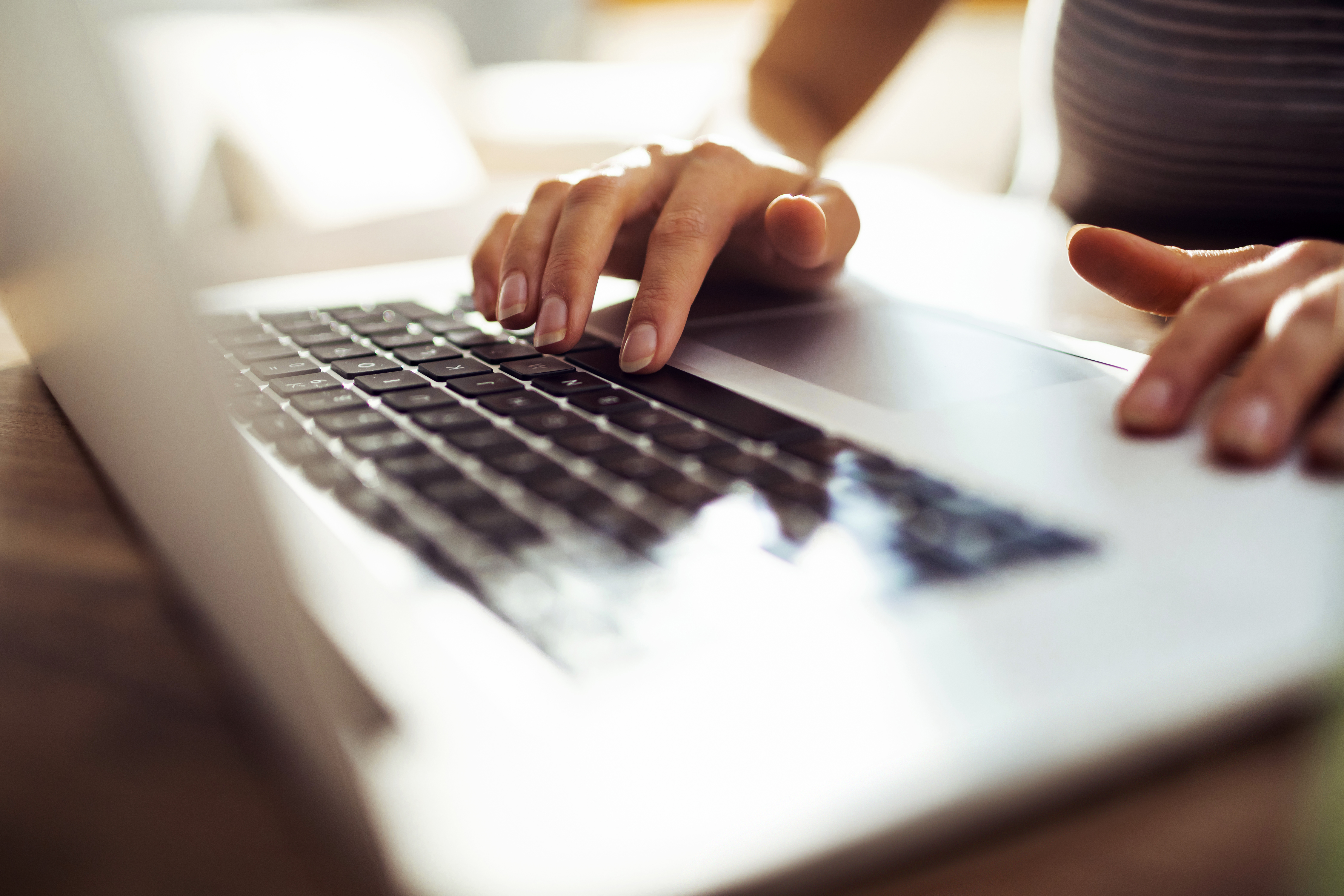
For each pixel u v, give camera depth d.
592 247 0.42
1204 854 0.14
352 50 2.04
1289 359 0.27
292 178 1.78
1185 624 0.18
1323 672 0.17
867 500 0.24
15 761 0.16
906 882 0.14
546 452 0.28
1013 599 0.19
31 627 0.20
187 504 0.19
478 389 0.35
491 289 0.47
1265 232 0.76
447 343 0.43
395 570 0.21
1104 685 0.17
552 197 0.45
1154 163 0.78
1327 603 0.19
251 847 0.14
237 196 1.75
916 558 0.21
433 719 0.16
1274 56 0.70
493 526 0.23
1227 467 0.26
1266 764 0.16
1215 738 0.16
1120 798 0.15
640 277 0.52
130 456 0.24
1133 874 0.14
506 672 0.17
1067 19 0.84
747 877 0.13
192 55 1.74
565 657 0.17
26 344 0.39
